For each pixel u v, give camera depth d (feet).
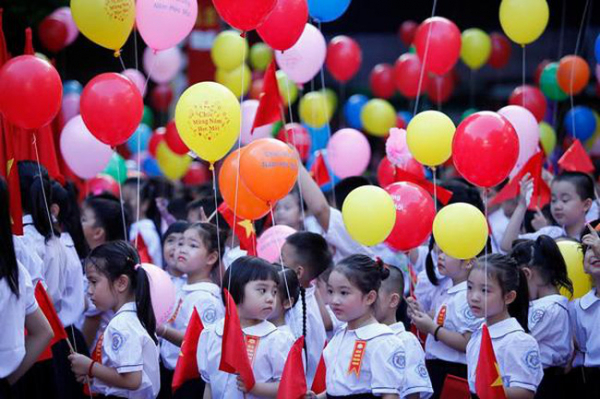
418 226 16.94
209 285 18.01
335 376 14.66
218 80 27.66
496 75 39.58
